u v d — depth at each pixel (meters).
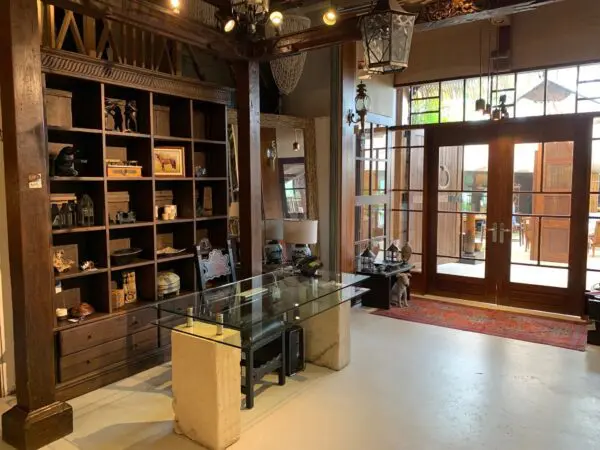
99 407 3.26
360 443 2.82
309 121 5.53
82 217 3.58
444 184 6.19
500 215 5.81
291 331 3.73
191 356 2.81
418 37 6.15
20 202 2.67
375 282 5.74
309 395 3.44
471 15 3.39
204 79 4.90
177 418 2.92
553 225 5.49
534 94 5.49
